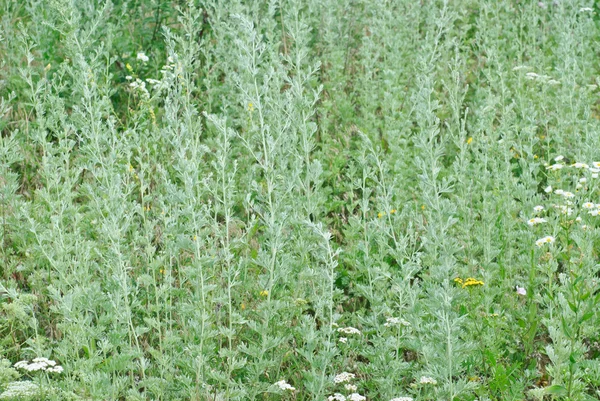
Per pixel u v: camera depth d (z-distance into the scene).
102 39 8.20
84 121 5.89
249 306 5.23
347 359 4.90
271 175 5.00
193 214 4.50
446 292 4.22
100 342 4.70
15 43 7.87
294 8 6.88
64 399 4.41
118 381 4.49
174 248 4.81
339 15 8.87
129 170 5.44
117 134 6.16
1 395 4.22
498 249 5.53
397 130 7.03
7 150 6.01
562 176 6.54
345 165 7.26
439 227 4.89
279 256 4.97
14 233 5.56
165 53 8.38
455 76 7.16
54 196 5.77
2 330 5.05
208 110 7.58
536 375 4.88
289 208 5.20
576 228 5.72
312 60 8.66
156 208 6.11
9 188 5.63
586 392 4.99
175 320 5.16
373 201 6.64
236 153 6.78
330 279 4.44
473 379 4.75
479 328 4.98
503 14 9.49
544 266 5.27
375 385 4.80
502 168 6.70
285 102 5.74
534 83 8.24
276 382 4.63
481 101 7.78
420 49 8.78
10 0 8.67
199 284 4.52
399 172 6.63
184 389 4.54
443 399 4.41
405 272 4.60
